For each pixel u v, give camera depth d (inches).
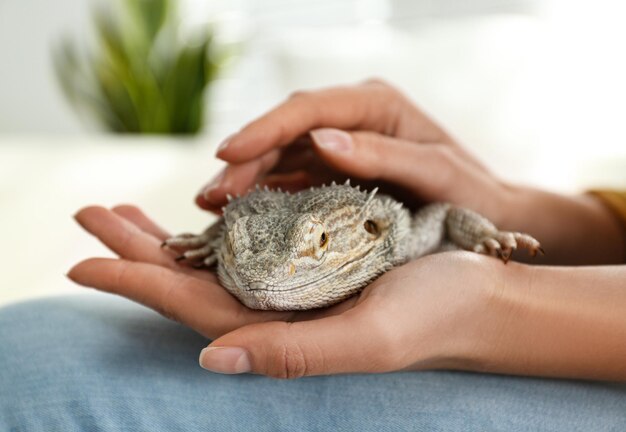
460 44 44.3
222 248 16.4
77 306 16.1
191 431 13.9
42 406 14.1
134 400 14.1
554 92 47.8
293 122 18.7
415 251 18.1
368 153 17.8
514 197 20.1
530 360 14.5
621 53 53.1
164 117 69.3
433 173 18.9
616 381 14.9
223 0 72.4
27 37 76.2
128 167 40.2
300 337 13.3
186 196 33.4
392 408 14.1
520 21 47.3
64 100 76.7
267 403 14.3
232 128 75.2
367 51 45.3
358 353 13.4
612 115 53.1
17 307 16.0
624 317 14.3
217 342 13.4
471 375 14.9
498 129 43.1
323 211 16.2
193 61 67.3
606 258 21.1
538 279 14.6
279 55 46.9
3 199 33.4
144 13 67.2
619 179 39.0
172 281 14.9
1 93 78.0
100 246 26.7
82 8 74.3
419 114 20.9
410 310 13.8
